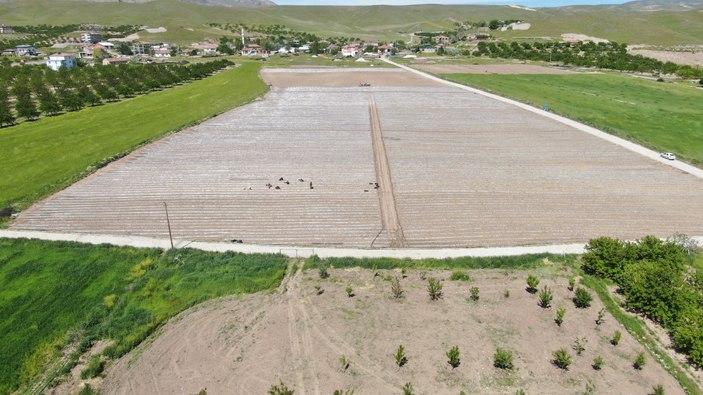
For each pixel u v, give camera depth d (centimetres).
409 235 3359
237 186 4194
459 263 2934
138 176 4419
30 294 2594
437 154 5091
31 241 3172
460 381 2006
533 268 2892
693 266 2902
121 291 2647
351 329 2345
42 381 2039
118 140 5531
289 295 2634
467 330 2333
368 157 4975
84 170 4516
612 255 2783
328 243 3238
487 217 3631
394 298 2600
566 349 2198
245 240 3278
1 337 2264
